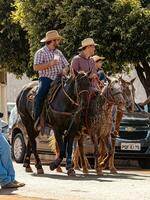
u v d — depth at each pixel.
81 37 24.41
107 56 24.52
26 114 17.23
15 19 27.14
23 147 21.31
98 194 12.41
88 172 17.30
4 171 13.10
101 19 24.28
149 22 24.02
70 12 24.81
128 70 28.12
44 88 16.30
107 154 17.06
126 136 19.44
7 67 31.31
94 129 16.33
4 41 30.55
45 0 26.05
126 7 24.12
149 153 19.52
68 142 16.06
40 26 26.28
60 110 15.86
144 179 15.58
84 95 15.63
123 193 12.59
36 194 12.45
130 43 24.25
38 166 16.92
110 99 16.39
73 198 11.84
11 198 11.84
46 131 17.00
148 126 19.62
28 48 30.23
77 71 15.80
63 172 17.33
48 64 16.06
